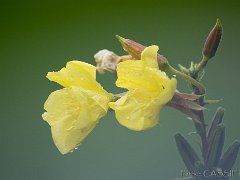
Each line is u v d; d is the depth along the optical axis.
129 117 0.38
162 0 0.65
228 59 0.60
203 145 0.41
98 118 0.39
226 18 0.63
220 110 0.41
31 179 0.61
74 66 0.39
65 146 0.39
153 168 0.56
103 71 0.43
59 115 0.39
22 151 0.62
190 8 0.64
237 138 0.56
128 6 0.66
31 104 0.66
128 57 0.42
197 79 0.41
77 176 0.58
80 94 0.38
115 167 0.58
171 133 0.56
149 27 0.65
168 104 0.39
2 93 0.66
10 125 0.64
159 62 0.39
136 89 0.38
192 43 0.63
